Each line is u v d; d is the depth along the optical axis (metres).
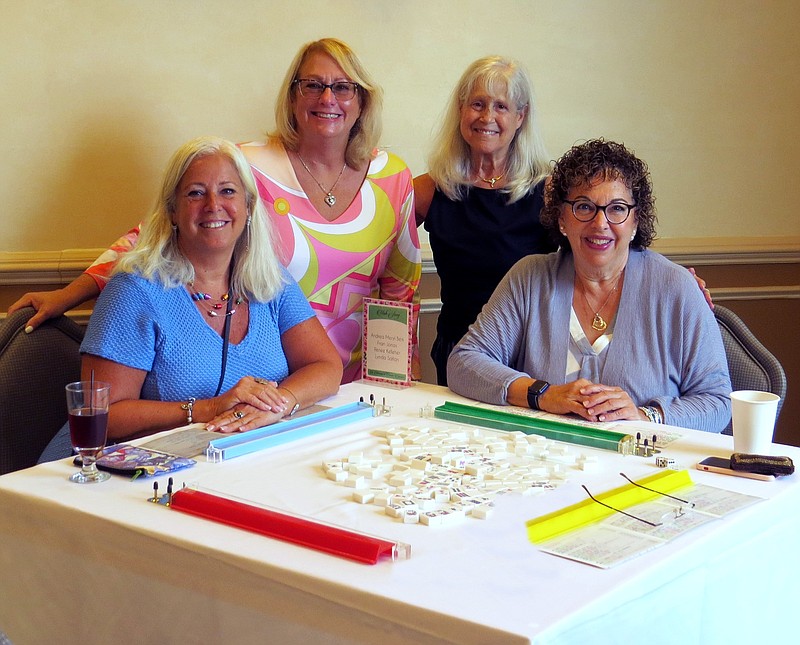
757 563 1.67
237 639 1.49
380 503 1.67
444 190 3.19
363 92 2.96
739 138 3.87
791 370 3.98
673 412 2.27
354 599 1.33
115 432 2.21
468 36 3.55
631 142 3.77
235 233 2.35
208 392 2.35
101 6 3.17
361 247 3.01
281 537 1.51
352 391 2.56
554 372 2.45
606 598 1.30
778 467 1.82
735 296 3.92
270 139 3.00
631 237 2.40
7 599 1.80
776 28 3.82
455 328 3.25
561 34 3.62
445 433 2.10
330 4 3.38
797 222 3.98
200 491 1.69
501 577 1.36
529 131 3.15
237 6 3.29
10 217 3.23
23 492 1.74
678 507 1.64
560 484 1.78
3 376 2.62
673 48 3.74
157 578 1.57
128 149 3.28
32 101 3.18
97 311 2.29
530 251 3.16
